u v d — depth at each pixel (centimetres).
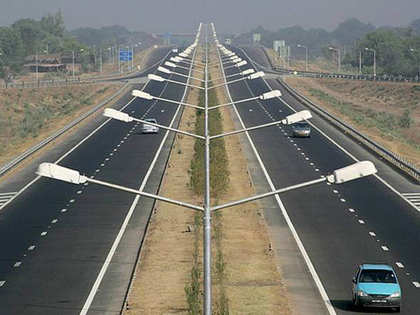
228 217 6962
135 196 7906
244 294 4759
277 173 9106
